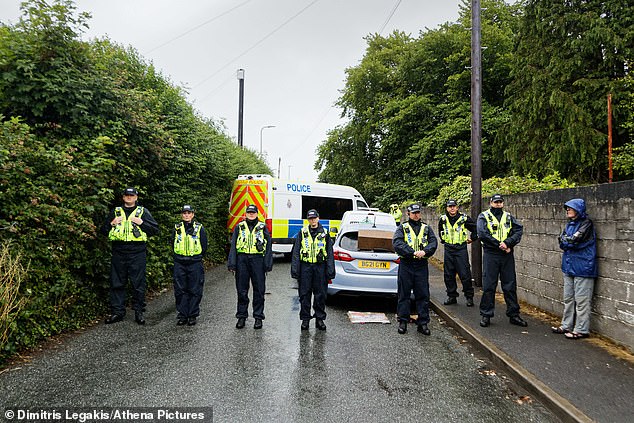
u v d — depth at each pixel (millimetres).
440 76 24344
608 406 3531
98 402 3648
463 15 24812
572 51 17094
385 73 28844
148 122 8008
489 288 6066
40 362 4586
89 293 6254
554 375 4188
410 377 4379
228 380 4168
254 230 6230
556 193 6391
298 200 14500
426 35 24688
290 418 3414
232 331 5984
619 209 4949
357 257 7449
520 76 19172
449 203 7586
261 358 4836
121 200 7398
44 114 6590
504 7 24953
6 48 6359
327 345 5418
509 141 19734
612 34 15969
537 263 6988
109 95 6906
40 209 5043
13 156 4961
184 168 10383
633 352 4746
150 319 6582
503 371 4578
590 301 5375
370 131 29359
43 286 5250
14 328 4570
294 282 10336
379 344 5535
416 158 23469
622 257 4918
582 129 16484
